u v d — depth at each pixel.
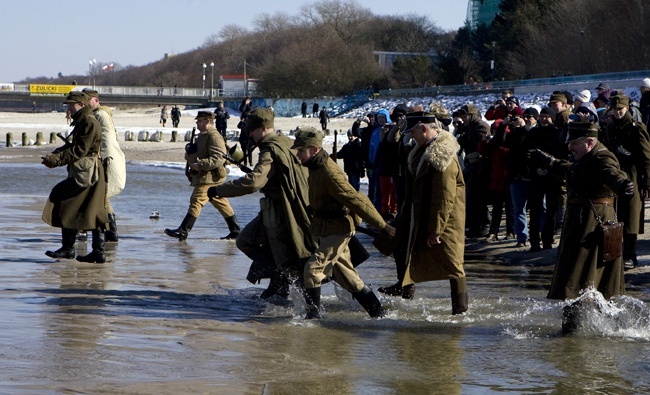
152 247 13.84
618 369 7.24
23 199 21.56
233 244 14.48
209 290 10.39
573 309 8.39
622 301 8.52
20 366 6.52
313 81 125.19
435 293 10.66
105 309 8.98
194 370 6.74
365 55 129.75
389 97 97.19
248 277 9.88
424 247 9.13
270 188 9.37
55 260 12.09
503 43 103.88
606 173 8.20
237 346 7.65
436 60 124.81
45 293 9.69
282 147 9.30
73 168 11.61
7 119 97.19
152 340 7.66
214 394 6.14
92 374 6.43
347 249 9.13
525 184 14.21
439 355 7.62
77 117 11.62
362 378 6.83
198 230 16.41
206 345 7.60
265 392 6.31
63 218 11.62
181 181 28.52
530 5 103.19
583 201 8.40
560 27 94.00
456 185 9.07
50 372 6.41
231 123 84.25
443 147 8.86
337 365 7.19
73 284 10.34
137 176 30.45
